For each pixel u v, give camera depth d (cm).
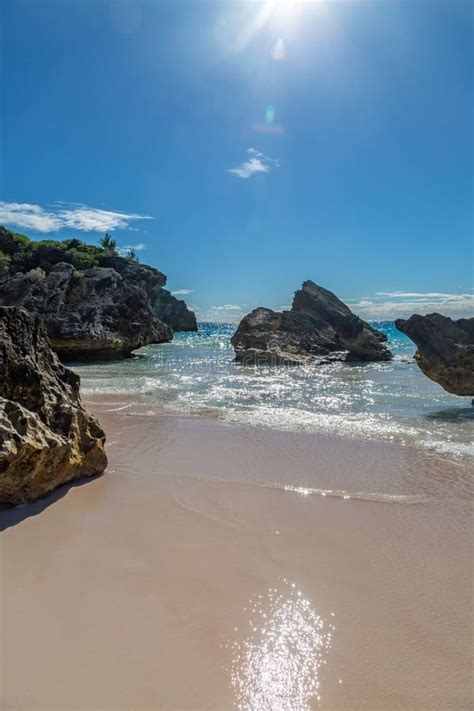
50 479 680
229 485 720
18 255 5144
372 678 328
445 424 1130
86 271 3731
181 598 419
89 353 3177
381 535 551
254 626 381
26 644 358
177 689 316
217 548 516
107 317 3309
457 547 520
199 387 1819
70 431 732
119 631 373
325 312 3578
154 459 862
